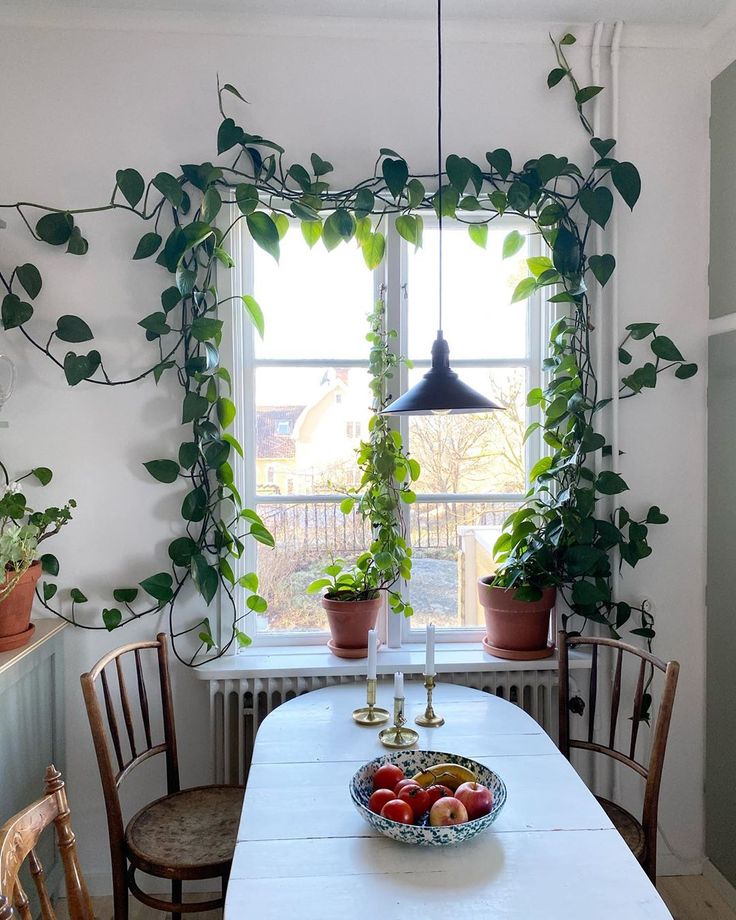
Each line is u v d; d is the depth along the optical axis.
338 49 2.38
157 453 2.36
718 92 2.40
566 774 1.67
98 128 2.32
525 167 2.37
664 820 2.52
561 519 2.36
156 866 1.74
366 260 2.39
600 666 2.46
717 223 2.42
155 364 2.35
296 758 1.75
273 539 2.37
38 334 2.32
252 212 2.19
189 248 2.17
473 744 1.82
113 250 2.33
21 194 2.31
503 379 2.57
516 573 2.35
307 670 2.30
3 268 2.30
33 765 2.11
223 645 2.40
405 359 2.41
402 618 2.54
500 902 1.21
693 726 2.52
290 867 1.31
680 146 2.47
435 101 2.40
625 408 2.48
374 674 1.96
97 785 2.36
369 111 2.39
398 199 2.37
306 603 2.54
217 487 2.36
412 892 1.24
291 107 2.37
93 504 2.35
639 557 2.39
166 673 2.15
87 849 2.36
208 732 2.39
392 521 2.38
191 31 2.34
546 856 1.35
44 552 2.34
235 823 1.91
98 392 2.34
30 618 2.32
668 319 2.48
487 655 2.42
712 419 2.46
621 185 2.34
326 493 2.53
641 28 2.42
